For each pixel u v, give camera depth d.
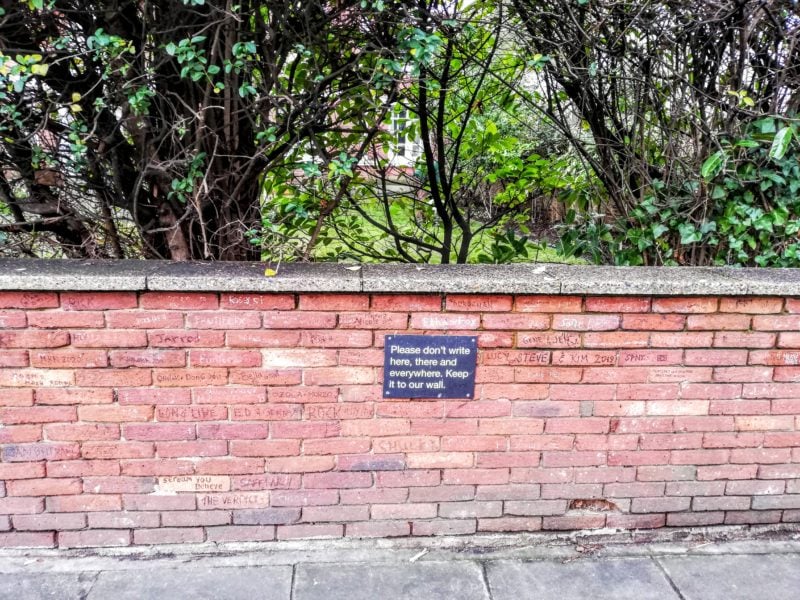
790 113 3.16
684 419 2.69
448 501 2.70
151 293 2.38
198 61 2.64
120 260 2.65
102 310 2.38
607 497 2.76
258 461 2.58
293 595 2.39
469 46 3.31
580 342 2.57
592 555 2.69
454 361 2.54
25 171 2.87
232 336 2.44
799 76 3.11
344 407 2.56
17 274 2.32
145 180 2.97
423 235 4.11
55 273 2.35
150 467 2.54
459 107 3.76
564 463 2.70
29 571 2.49
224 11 2.47
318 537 2.69
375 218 3.92
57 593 2.37
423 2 2.81
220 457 2.56
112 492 2.56
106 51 2.48
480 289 2.44
